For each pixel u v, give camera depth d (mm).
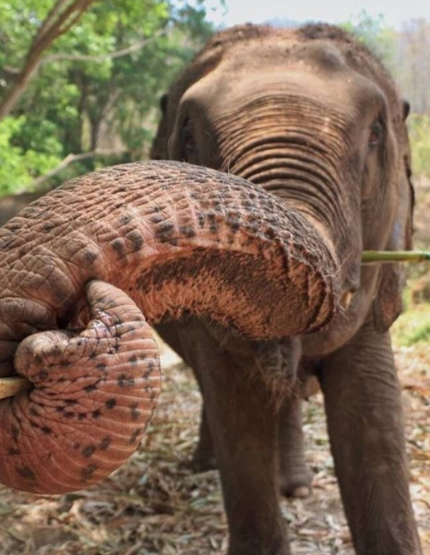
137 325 1577
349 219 2867
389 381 3432
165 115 3762
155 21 13508
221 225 1905
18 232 1725
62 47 13586
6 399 1560
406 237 3842
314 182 2723
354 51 3373
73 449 1521
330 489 4988
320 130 2828
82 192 1786
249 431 3293
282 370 2783
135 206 1794
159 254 1786
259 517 3320
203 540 4309
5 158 13203
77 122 23109
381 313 3531
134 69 22828
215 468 5320
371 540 3279
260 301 2188
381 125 3174
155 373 1572
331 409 3424
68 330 1638
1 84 14031
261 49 3176
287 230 2068
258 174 2729
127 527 4449
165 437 6098
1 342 1632
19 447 1540
